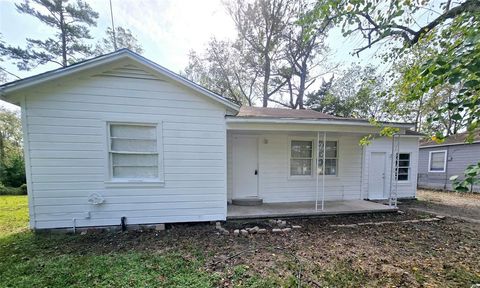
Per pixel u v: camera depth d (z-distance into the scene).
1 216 6.39
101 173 5.05
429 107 4.12
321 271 3.33
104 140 5.04
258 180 7.56
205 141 5.58
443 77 2.03
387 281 3.09
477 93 1.90
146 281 2.96
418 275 3.26
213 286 2.88
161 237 4.69
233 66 18.02
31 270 3.23
